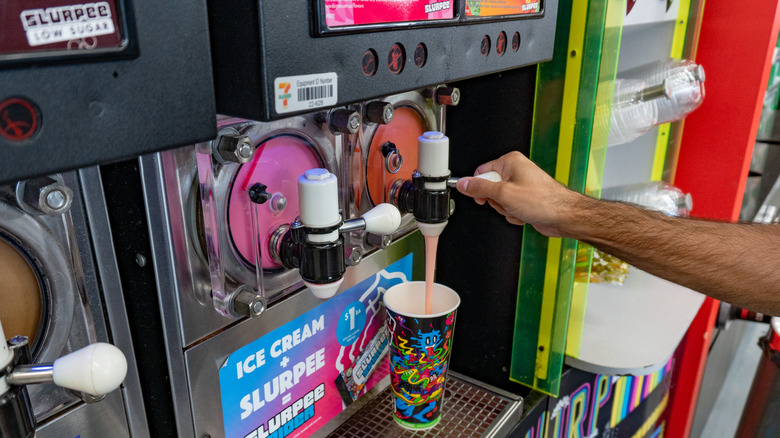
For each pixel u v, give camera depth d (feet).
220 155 2.33
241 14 1.71
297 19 1.78
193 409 2.65
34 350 2.10
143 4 1.44
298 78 1.84
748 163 5.91
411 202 3.36
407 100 3.28
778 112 11.75
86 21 1.35
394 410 3.65
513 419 3.88
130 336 2.39
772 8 5.27
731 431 8.50
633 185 5.81
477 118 4.05
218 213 2.44
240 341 2.78
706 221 3.51
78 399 2.25
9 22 1.23
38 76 1.30
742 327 10.46
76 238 2.12
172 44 1.53
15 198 1.91
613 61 3.74
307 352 3.23
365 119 3.01
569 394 4.68
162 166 2.22
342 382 3.57
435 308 3.68
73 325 2.19
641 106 4.94
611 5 3.60
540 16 2.94
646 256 3.39
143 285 2.40
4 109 1.26
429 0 2.26
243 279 2.69
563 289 3.98
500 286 4.26
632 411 5.94
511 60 2.84
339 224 2.50
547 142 3.83
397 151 3.28
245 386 2.89
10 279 2.00
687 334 6.63
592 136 3.92
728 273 3.29
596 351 4.65
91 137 1.42
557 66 3.66
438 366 3.43
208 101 1.66
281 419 3.18
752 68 5.48
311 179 2.38
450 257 4.45
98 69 1.40
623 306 5.41
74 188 2.08
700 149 5.94
